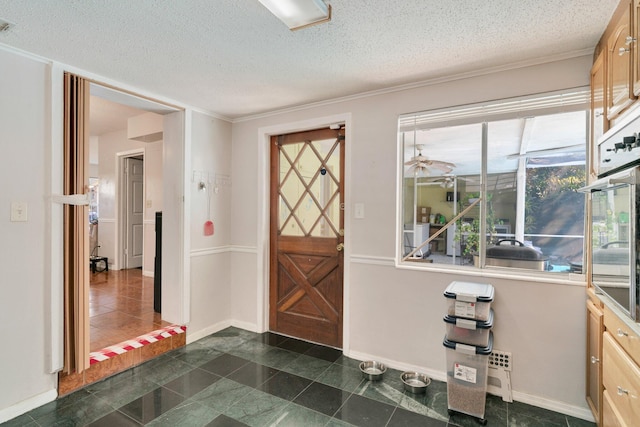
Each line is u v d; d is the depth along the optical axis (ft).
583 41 6.16
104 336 9.02
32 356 6.74
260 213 10.89
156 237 11.23
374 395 7.34
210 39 6.20
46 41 6.28
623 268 4.24
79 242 7.34
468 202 8.36
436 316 8.00
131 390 7.45
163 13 5.36
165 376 8.09
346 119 9.26
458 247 8.43
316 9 4.95
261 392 7.43
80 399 7.08
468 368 6.50
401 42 6.26
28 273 6.71
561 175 7.45
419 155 8.82
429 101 8.11
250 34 6.02
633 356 4.19
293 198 10.66
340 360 9.03
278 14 5.09
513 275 7.20
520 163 7.82
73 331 7.34
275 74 7.79
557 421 6.42
